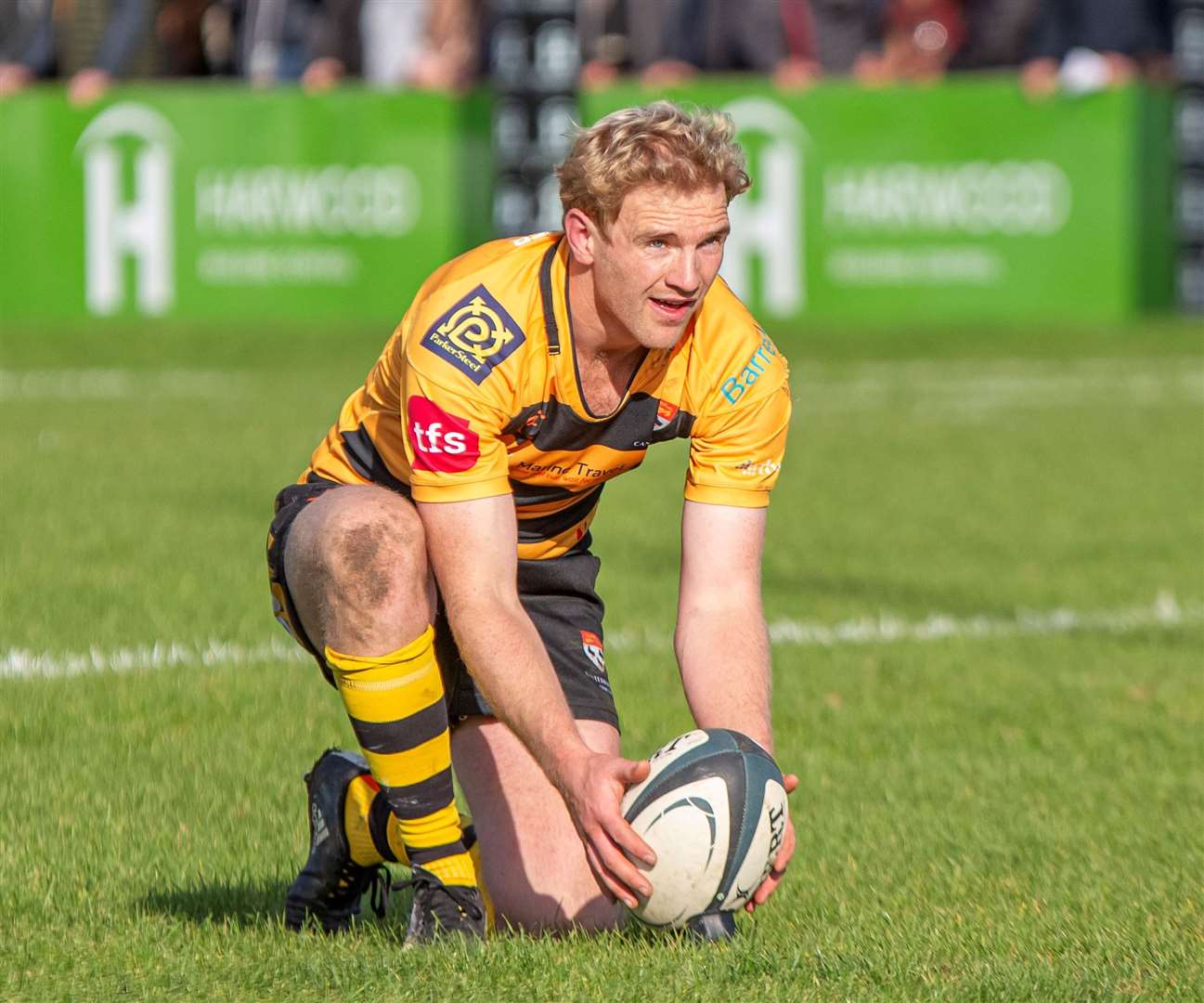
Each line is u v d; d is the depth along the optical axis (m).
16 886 13.71
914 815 16.23
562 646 13.77
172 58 65.00
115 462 37.69
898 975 11.59
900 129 58.59
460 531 11.92
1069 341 58.94
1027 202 59.34
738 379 12.74
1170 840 15.58
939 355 57.59
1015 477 38.19
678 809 11.47
